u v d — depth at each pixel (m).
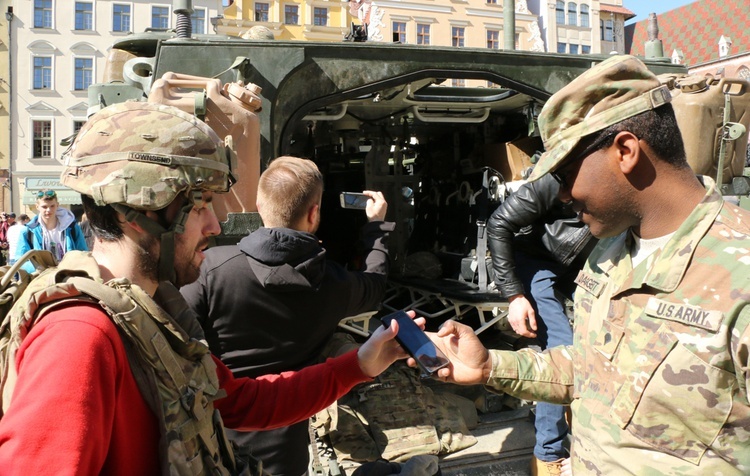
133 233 1.21
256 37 2.94
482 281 3.73
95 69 30.41
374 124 4.49
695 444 1.25
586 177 1.38
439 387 3.44
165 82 2.40
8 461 0.93
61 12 29.81
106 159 1.17
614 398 1.36
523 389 1.64
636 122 1.32
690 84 3.01
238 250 2.12
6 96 29.45
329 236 4.56
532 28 36.69
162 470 1.10
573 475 1.51
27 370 0.99
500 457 2.92
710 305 1.23
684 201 1.33
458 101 3.91
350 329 3.30
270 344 2.15
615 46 40.09
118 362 1.06
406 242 4.68
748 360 1.17
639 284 1.35
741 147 3.18
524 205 2.74
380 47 2.83
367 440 2.86
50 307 1.05
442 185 4.66
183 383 1.15
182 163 1.20
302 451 2.25
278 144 2.71
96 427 0.98
